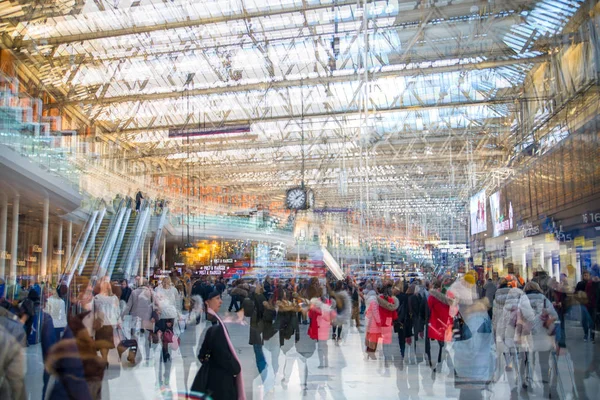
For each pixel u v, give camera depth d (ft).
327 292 47.57
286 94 125.49
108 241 82.12
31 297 36.68
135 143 145.28
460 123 135.33
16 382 15.23
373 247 157.07
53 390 15.97
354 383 31.07
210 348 17.58
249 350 42.98
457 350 26.86
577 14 70.28
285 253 146.61
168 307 38.42
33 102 59.98
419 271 104.99
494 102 114.01
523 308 28.60
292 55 107.45
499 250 114.52
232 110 131.23
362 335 57.11
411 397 27.30
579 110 70.13
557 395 27.09
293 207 115.34
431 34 94.84
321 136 149.38
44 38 89.97
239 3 87.86
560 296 41.32
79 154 83.56
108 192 108.68
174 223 130.21
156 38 101.71
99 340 22.34
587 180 66.39
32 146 55.42
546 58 88.22
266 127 144.05
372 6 89.97
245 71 112.98
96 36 91.56
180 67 110.52
